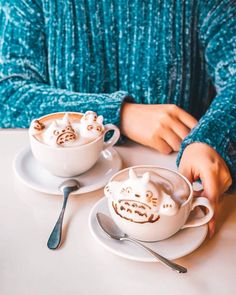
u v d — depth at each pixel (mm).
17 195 514
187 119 639
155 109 647
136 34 733
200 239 435
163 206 403
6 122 686
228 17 743
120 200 413
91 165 535
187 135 584
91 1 709
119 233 439
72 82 762
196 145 543
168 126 619
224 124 572
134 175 417
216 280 399
